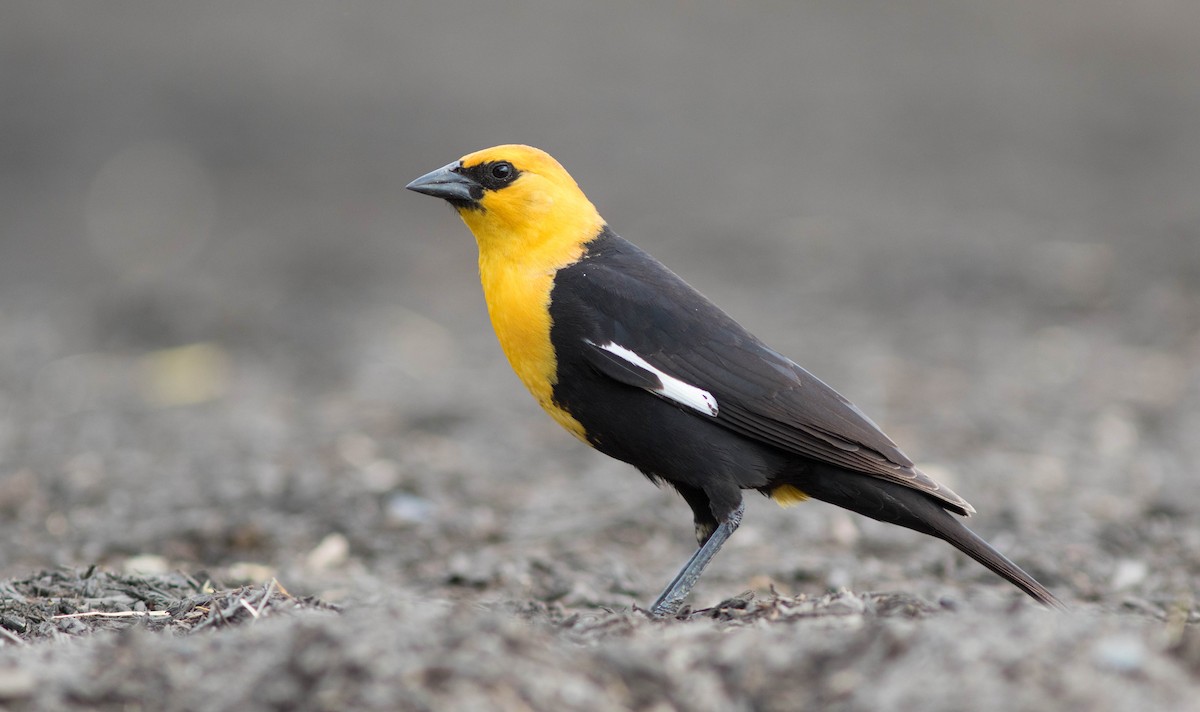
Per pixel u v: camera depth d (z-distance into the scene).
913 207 27.62
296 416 15.15
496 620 5.23
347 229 27.45
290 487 11.47
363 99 34.38
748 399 7.40
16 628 6.61
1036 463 12.50
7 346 19.72
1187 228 24.05
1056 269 21.47
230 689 4.91
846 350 17.70
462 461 12.95
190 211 28.56
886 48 39.22
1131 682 4.73
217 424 14.85
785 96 36.09
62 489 11.95
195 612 6.71
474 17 39.81
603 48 38.62
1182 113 34.25
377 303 21.75
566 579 8.94
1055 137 32.81
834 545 10.22
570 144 32.41
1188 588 8.80
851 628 5.47
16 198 29.38
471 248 26.05
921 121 34.28
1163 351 17.06
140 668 5.14
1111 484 11.80
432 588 8.82
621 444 7.68
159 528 10.38
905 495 7.40
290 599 6.66
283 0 39.00
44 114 32.50
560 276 7.74
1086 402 14.98
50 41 35.06
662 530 10.48
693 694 5.00
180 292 21.69
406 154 31.80
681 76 37.19
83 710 4.88
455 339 19.61
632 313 7.55
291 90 34.41
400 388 16.58
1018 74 37.41
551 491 11.81
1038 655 4.89
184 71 34.66
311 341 19.34
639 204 28.38
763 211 27.59
